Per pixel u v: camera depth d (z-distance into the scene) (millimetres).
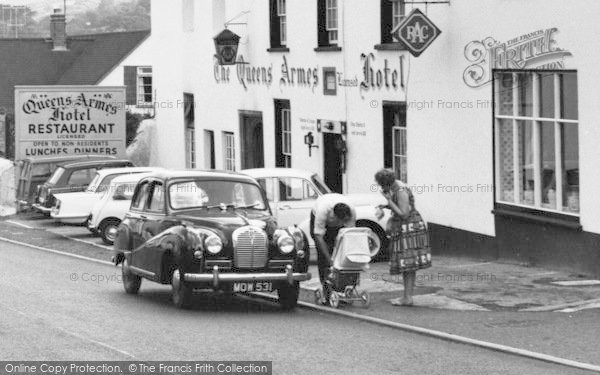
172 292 19734
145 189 20750
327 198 18359
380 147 28359
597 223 20203
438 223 25984
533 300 17906
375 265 24734
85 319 16875
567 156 21328
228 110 38562
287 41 33438
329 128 30938
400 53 27156
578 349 13766
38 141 45875
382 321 16312
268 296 19828
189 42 42094
